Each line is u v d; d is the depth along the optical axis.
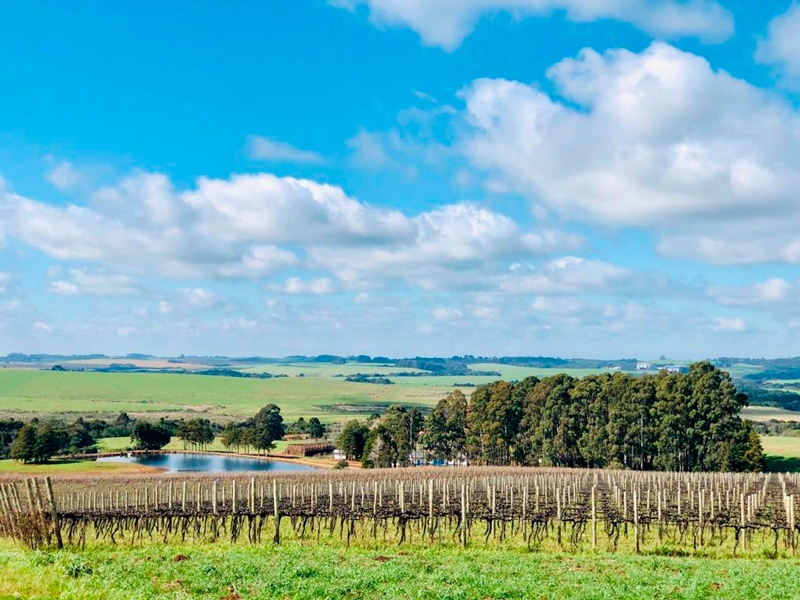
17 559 22.75
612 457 99.50
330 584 20.28
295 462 139.25
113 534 35.91
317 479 74.94
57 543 29.69
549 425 107.81
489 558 27.47
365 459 124.56
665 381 98.62
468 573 22.38
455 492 51.34
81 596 17.89
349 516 34.56
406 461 124.69
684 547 33.84
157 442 159.00
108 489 67.12
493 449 117.31
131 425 178.62
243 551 29.50
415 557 27.23
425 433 127.56
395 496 49.56
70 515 33.72
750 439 93.75
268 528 39.38
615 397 101.81
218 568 22.77
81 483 76.06
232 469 121.44
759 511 39.25
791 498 32.84
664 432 95.50
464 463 132.38
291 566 23.48
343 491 50.66
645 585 21.64
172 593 18.95
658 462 95.88
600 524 41.34
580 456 105.81
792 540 32.66
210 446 170.12
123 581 20.30
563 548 33.25
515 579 22.00
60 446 138.88
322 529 39.12
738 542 34.28
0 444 135.88
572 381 110.94
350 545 32.69
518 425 115.81
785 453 110.38
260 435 152.50
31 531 29.17
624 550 32.88
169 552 27.98
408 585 20.45
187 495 59.00
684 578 22.89
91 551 30.19
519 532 38.03
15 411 197.25
